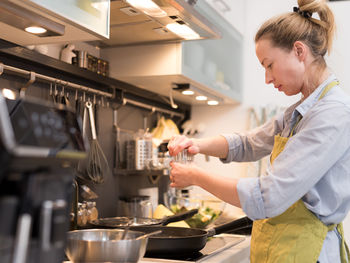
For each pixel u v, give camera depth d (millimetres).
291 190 1057
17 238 543
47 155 572
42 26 1073
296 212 1185
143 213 1997
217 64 2238
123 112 2137
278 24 1198
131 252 955
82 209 1584
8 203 533
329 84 1201
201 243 1312
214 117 2748
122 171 2014
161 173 2064
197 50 1958
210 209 1855
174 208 1960
